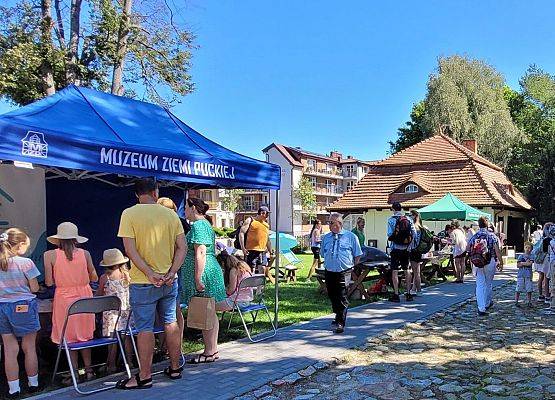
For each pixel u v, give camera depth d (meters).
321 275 12.36
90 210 9.80
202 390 5.42
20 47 15.04
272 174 8.34
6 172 7.39
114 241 10.11
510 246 29.30
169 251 5.46
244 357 6.68
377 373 6.16
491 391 5.47
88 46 17.20
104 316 6.00
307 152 81.19
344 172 86.88
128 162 6.04
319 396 5.38
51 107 6.69
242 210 75.88
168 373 5.82
